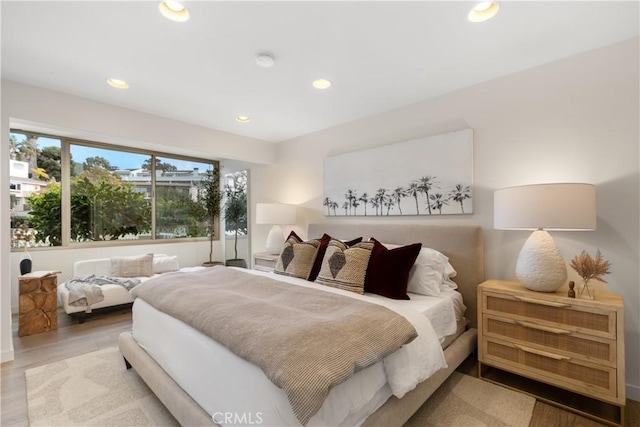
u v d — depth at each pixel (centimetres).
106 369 228
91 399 191
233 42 201
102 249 415
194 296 190
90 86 267
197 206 515
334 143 379
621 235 199
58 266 379
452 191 273
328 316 154
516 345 200
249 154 430
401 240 295
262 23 182
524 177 238
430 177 287
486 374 223
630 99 197
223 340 138
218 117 349
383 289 220
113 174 430
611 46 204
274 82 261
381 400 144
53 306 308
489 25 184
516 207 196
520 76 240
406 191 304
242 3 164
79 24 181
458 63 229
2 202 244
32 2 162
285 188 446
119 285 354
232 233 527
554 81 225
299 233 425
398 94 285
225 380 134
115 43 202
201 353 150
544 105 229
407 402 153
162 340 183
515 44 204
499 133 250
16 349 263
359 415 132
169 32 190
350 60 224
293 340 125
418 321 174
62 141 385
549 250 196
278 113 336
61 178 386
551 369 186
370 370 137
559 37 196
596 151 208
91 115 295
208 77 251
